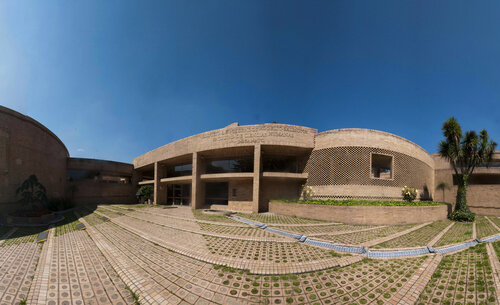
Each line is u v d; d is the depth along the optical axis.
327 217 13.31
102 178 29.22
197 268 5.88
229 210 19.91
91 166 27.83
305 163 18.55
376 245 8.09
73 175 26.89
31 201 16.39
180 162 25.59
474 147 15.36
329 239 8.89
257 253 7.03
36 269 5.82
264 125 18.03
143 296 4.43
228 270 5.74
